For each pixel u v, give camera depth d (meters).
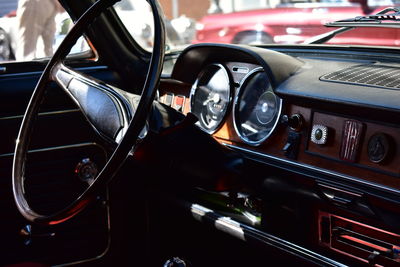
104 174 1.38
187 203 2.15
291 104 1.81
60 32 2.29
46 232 2.27
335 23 2.05
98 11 1.71
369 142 1.57
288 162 1.82
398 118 1.47
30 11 2.20
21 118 2.22
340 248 1.73
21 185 1.67
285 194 1.84
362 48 1.95
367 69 1.77
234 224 1.98
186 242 2.32
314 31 2.32
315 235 1.79
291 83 1.78
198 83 2.22
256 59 1.87
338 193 1.67
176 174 1.66
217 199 2.09
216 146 1.68
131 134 1.38
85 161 2.30
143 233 2.39
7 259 2.25
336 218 1.72
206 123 2.18
